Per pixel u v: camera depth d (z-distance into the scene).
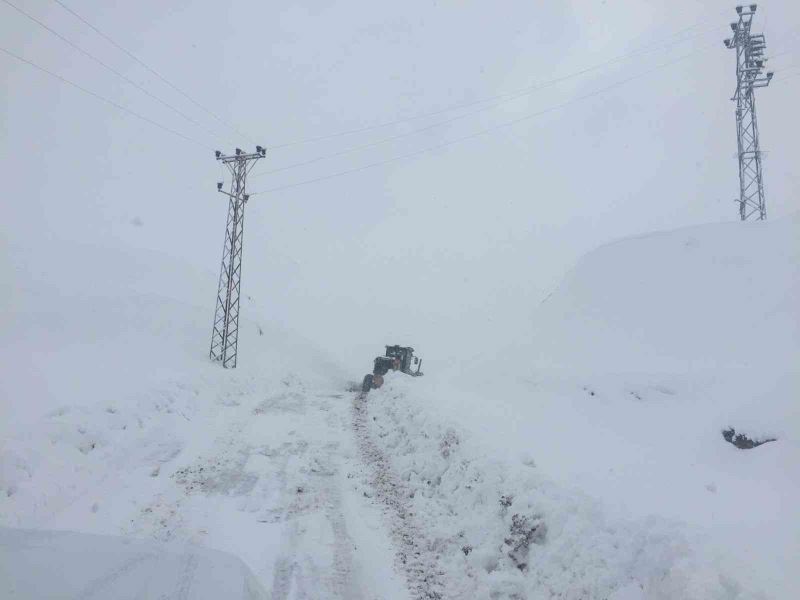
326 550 6.88
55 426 9.70
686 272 16.12
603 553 5.25
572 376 13.82
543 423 11.41
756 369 10.73
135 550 3.09
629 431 10.62
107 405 12.04
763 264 14.67
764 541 5.25
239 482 9.47
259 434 13.50
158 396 14.52
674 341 13.77
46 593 2.44
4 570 2.60
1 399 10.64
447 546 7.01
